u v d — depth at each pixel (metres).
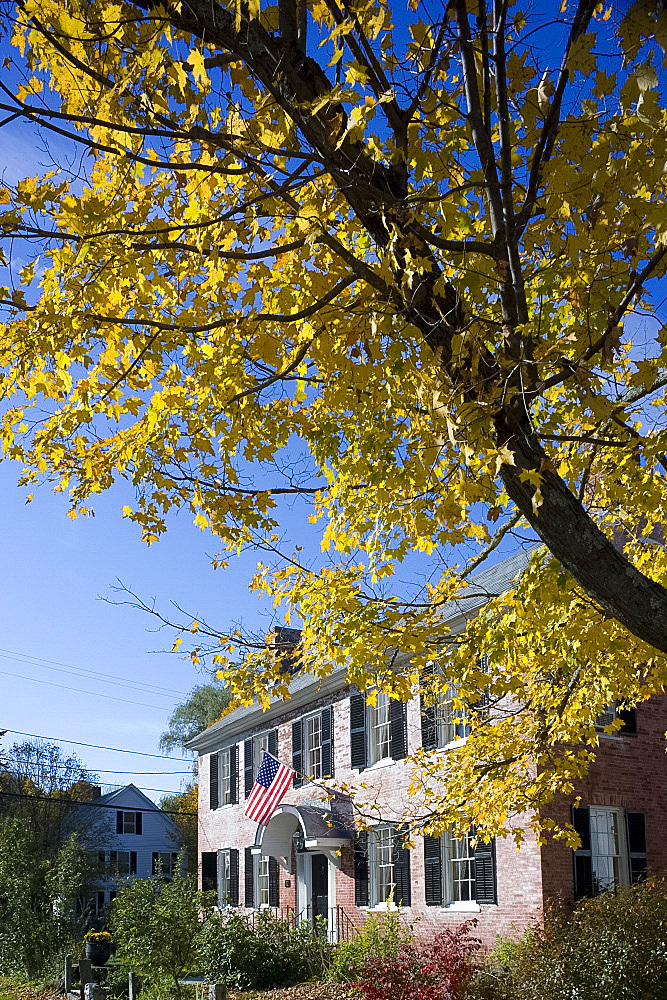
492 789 8.27
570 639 6.31
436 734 17.67
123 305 5.09
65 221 4.52
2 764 45.84
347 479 6.00
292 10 4.28
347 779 21.25
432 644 6.86
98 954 23.95
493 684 6.61
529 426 4.51
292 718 24.69
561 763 8.30
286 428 5.51
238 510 5.32
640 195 4.59
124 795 50.00
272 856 24.08
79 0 4.07
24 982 21.62
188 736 46.38
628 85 3.71
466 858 16.48
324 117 4.32
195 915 16.78
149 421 5.09
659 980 9.61
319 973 17.97
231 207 4.91
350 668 6.62
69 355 4.74
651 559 7.29
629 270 4.50
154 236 4.75
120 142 4.33
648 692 7.86
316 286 5.11
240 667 6.56
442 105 4.38
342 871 20.52
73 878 23.86
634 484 5.81
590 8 3.67
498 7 3.79
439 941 12.27
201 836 30.38
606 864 16.12
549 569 5.68
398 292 4.52
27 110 3.77
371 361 5.25
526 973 10.40
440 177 4.54
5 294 4.62
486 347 4.62
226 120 4.38
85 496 5.36
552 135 4.16
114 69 4.20
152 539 5.41
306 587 6.61
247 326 4.93
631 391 5.27
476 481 4.79
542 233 4.88
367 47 4.10
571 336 4.57
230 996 16.70
